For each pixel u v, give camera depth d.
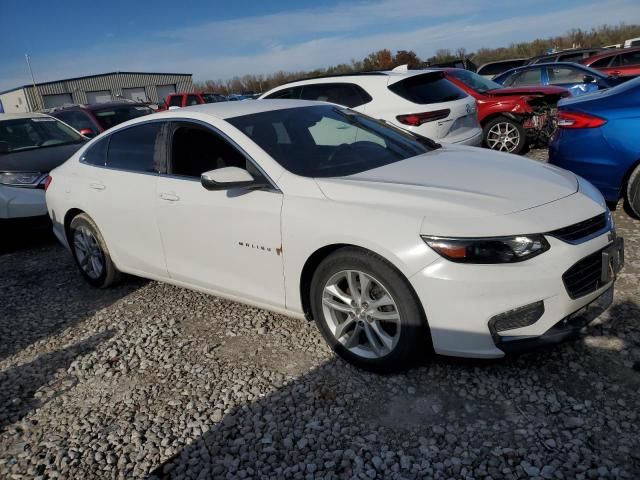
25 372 3.56
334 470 2.39
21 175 6.31
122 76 48.81
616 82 10.36
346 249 2.91
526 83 11.63
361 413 2.73
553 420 2.52
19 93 47.06
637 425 2.43
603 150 4.79
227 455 2.56
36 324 4.29
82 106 10.57
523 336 2.62
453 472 2.29
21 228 6.22
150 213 3.92
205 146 3.69
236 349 3.51
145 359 3.53
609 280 2.85
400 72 7.12
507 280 2.53
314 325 3.68
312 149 3.51
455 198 2.78
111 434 2.82
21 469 2.65
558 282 2.58
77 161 4.75
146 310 4.28
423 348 2.88
